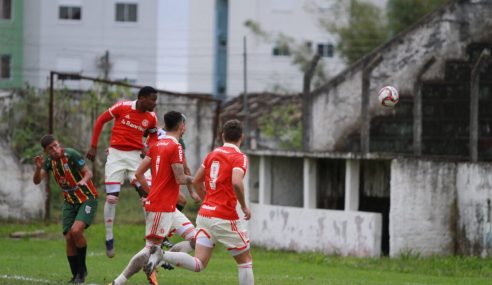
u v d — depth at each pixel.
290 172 71.75
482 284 47.91
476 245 59.44
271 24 184.62
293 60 174.88
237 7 184.25
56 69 175.75
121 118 40.53
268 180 70.25
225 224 31.48
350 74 80.19
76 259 37.91
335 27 163.00
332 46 173.62
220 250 64.94
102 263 52.31
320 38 182.62
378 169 67.62
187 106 88.44
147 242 34.34
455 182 61.34
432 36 76.81
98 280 38.84
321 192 70.31
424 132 75.75
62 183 37.72
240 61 183.25
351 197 64.25
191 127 88.44
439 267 56.06
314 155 65.38
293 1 184.25
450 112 75.38
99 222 73.75
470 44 76.25
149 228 34.22
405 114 77.56
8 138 79.81
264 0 184.38
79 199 37.75
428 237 61.12
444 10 76.50
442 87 75.94
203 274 45.72
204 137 88.56
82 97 84.25
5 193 74.25
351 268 56.22
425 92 76.06
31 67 174.25
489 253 58.62
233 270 51.16
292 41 174.25
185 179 33.84
